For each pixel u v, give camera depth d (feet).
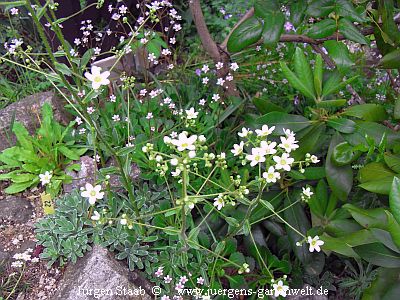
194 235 1.14
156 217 1.47
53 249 1.42
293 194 1.53
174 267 1.39
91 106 1.81
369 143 1.20
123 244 1.44
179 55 2.32
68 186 1.63
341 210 1.41
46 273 1.42
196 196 1.02
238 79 2.08
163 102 1.86
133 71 2.17
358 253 1.19
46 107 1.73
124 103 1.73
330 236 1.35
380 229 1.16
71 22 2.07
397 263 1.16
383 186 1.15
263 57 2.12
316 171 1.42
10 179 1.70
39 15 1.09
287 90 2.02
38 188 1.67
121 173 1.29
